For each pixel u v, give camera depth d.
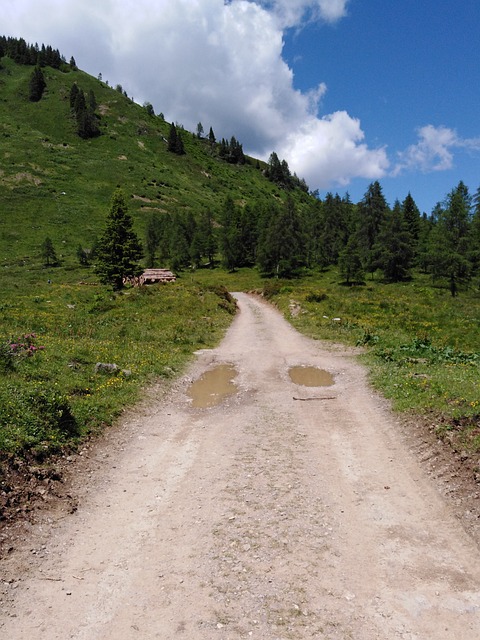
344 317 28.31
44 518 6.34
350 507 6.86
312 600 4.84
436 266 51.44
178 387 13.83
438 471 7.73
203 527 6.32
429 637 4.33
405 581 5.14
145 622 4.55
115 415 10.55
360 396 12.77
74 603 4.82
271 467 8.32
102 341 17.77
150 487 7.58
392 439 9.55
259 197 185.00
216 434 10.11
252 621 4.54
